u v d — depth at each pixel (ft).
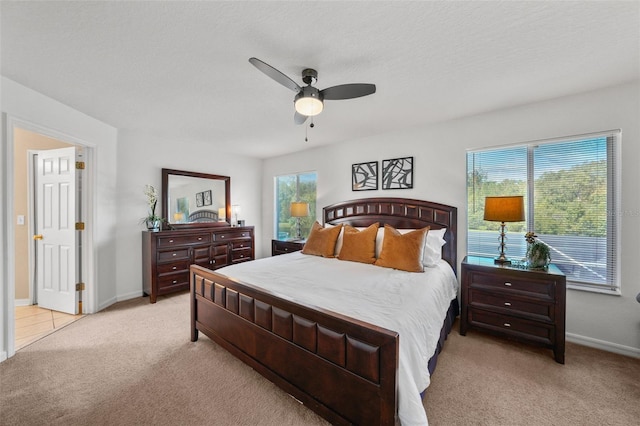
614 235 7.33
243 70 6.39
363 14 4.51
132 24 4.77
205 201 14.14
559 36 5.09
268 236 16.97
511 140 8.69
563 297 6.69
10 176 6.78
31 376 6.03
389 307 5.10
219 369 6.34
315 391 4.70
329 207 13.17
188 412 5.00
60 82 6.98
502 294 7.48
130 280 11.41
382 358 3.85
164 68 6.30
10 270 6.78
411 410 3.77
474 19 4.63
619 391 5.56
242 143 13.47
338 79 6.74
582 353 7.07
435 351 5.64
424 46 5.41
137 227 11.65
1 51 5.59
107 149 10.36
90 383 5.80
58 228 9.87
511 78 6.76
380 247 9.42
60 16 4.56
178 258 11.75
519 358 6.83
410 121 10.04
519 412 5.00
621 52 5.60
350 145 12.75
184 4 4.29
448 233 9.78
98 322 8.93
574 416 4.91
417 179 10.68
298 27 4.84
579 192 7.83
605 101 7.29
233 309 6.33
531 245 7.65
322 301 5.37
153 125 10.55
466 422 4.77
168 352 7.08
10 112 6.80
